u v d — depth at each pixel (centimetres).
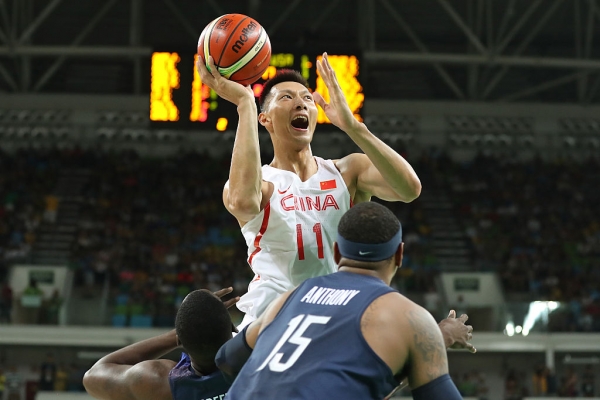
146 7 2433
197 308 322
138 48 2345
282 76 390
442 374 263
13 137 2595
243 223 373
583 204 2517
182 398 333
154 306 1797
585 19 2514
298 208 367
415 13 2469
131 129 2631
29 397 1714
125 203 2391
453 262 2217
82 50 2344
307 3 2409
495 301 1881
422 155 2625
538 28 2373
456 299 1880
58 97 2644
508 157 2661
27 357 1894
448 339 316
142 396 342
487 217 2431
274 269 370
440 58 2380
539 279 2083
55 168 2511
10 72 2669
